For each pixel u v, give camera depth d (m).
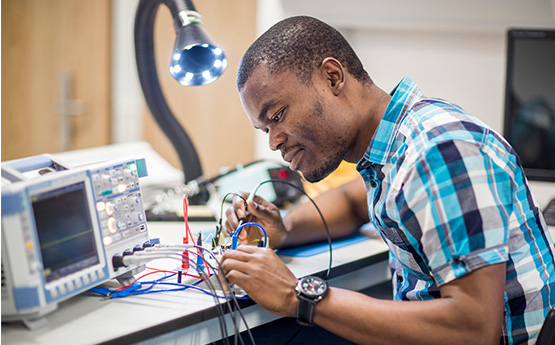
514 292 0.91
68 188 0.89
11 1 3.10
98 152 1.93
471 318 0.81
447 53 2.11
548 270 0.94
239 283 0.92
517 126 1.73
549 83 1.69
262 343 1.43
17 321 0.87
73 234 0.89
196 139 2.85
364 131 0.99
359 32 2.19
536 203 0.97
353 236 1.36
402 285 1.08
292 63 0.94
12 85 3.18
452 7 1.94
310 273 1.09
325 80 0.96
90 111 3.12
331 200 1.34
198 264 1.04
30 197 0.82
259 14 2.20
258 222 1.20
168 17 2.79
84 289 0.90
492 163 0.85
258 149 2.49
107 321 0.87
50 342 0.80
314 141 0.97
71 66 3.11
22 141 3.22
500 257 0.81
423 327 0.83
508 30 1.70
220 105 2.76
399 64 2.17
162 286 1.01
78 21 3.06
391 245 1.00
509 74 1.72
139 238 1.03
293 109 0.95
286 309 0.91
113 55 3.12
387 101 1.00
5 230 0.80
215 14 2.67
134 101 3.18
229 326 0.97
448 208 0.82
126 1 3.08
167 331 0.87
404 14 1.97
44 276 0.83
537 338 0.89
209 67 1.29
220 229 1.18
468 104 2.13
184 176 1.72
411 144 0.89
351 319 0.87
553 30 1.66
